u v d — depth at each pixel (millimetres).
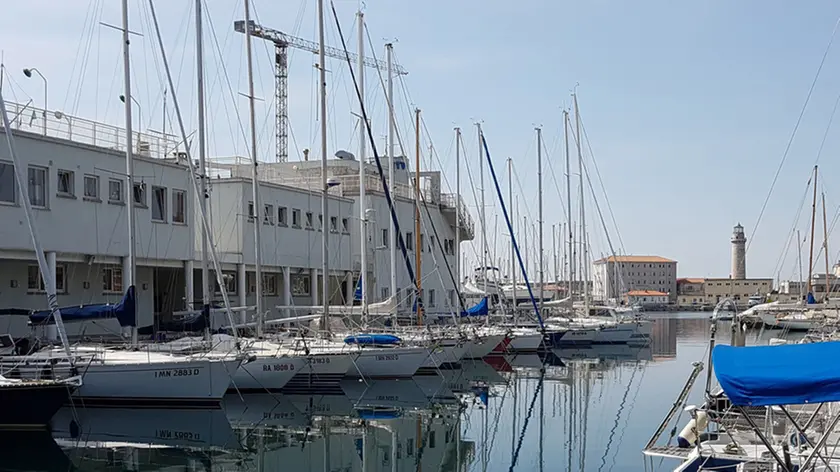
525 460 20172
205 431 22672
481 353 43875
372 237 51688
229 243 41000
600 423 25391
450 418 26266
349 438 22672
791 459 13898
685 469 14578
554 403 29531
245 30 33156
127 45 26812
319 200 47750
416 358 33062
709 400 15000
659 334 74688
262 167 52625
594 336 57562
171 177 36094
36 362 22859
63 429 22297
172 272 39625
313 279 46969
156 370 24125
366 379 32938
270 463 19609
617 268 80750
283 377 28438
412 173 60688
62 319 24094
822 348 12438
